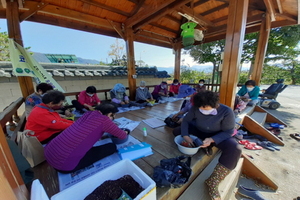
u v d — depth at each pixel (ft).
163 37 15.24
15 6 7.13
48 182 3.38
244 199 4.50
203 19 10.45
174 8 8.28
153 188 2.25
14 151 2.93
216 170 3.99
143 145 4.58
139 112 9.63
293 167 5.85
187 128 4.74
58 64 14.57
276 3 8.90
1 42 28.99
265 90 16.12
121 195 2.47
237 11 5.47
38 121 4.55
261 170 5.16
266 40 11.78
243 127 8.91
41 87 6.83
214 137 4.09
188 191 3.95
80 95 9.48
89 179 2.42
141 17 9.37
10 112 5.35
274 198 4.50
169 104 12.18
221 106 4.24
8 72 11.05
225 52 6.10
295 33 19.86
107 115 3.85
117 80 18.07
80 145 3.22
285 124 10.03
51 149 3.28
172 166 3.56
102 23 10.34
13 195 1.38
